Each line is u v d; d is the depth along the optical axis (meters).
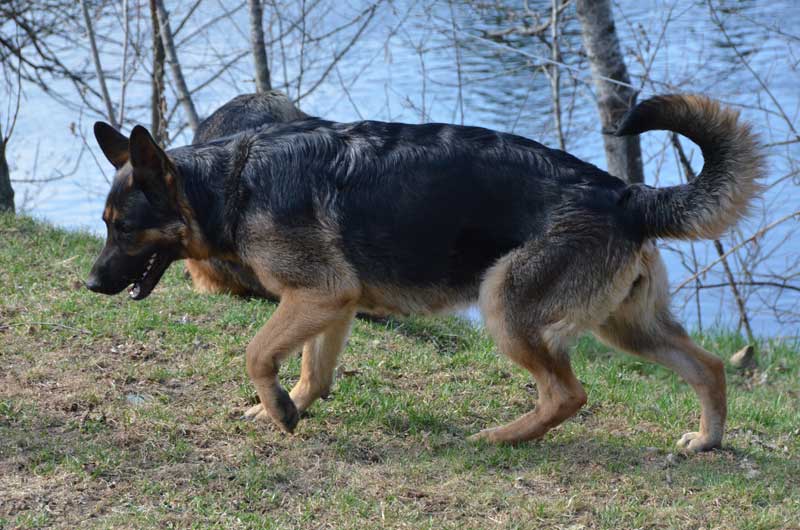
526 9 11.89
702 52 11.65
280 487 4.52
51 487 4.34
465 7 12.97
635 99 9.46
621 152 9.32
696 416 5.83
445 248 4.86
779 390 7.52
